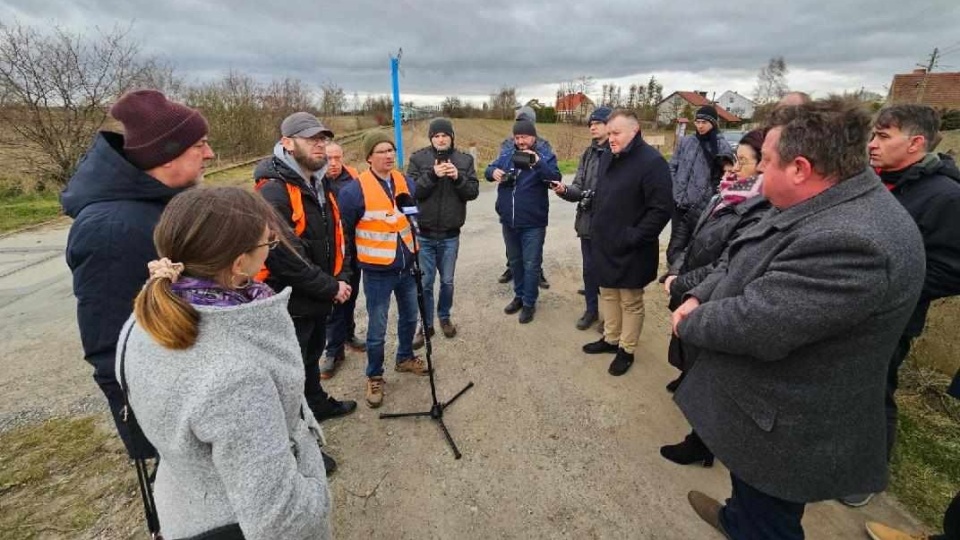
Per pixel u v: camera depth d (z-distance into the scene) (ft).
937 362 9.87
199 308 3.08
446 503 7.36
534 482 7.76
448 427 9.11
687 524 6.95
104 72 33.50
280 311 3.51
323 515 3.52
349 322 12.08
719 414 5.34
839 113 4.35
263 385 3.19
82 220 4.51
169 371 3.04
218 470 3.07
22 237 23.12
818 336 4.29
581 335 12.77
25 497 7.49
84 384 10.74
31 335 13.14
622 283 10.21
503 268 18.12
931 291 6.40
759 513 5.38
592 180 13.48
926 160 6.62
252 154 54.75
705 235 8.13
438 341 12.51
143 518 7.09
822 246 4.22
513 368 11.17
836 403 4.58
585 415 9.45
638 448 8.52
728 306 4.89
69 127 33.09
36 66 31.09
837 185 4.45
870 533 6.55
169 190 5.00
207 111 50.55
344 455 8.39
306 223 8.00
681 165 14.33
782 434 4.83
